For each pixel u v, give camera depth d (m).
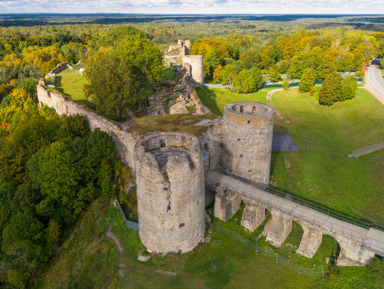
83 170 38.75
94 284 28.48
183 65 82.81
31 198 38.41
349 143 58.25
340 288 26.22
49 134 48.78
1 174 43.00
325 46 118.81
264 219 34.66
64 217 37.19
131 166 41.91
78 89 68.69
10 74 106.06
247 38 192.75
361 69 110.06
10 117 69.31
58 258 34.00
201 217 29.16
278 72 113.88
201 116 44.75
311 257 29.70
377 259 25.81
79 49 136.75
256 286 26.59
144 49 58.69
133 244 30.08
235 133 35.53
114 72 49.06
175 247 28.30
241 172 37.19
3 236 34.00
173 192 25.64
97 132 40.75
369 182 43.56
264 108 37.03
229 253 29.64
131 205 35.22
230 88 93.38
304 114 74.56
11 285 32.88
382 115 69.12
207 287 26.23
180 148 30.09
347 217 36.00
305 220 28.88
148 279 26.70
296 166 47.59
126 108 52.09
